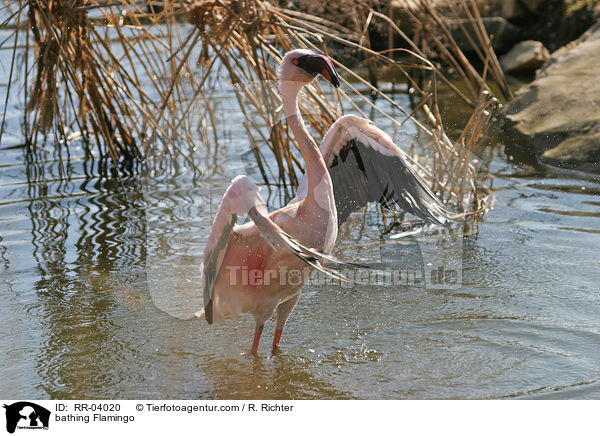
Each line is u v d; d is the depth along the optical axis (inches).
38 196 440.1
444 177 415.5
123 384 244.7
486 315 291.0
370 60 674.8
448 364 255.1
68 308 300.5
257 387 242.8
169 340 277.1
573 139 500.7
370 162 292.4
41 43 470.3
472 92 593.0
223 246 249.8
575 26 754.8
